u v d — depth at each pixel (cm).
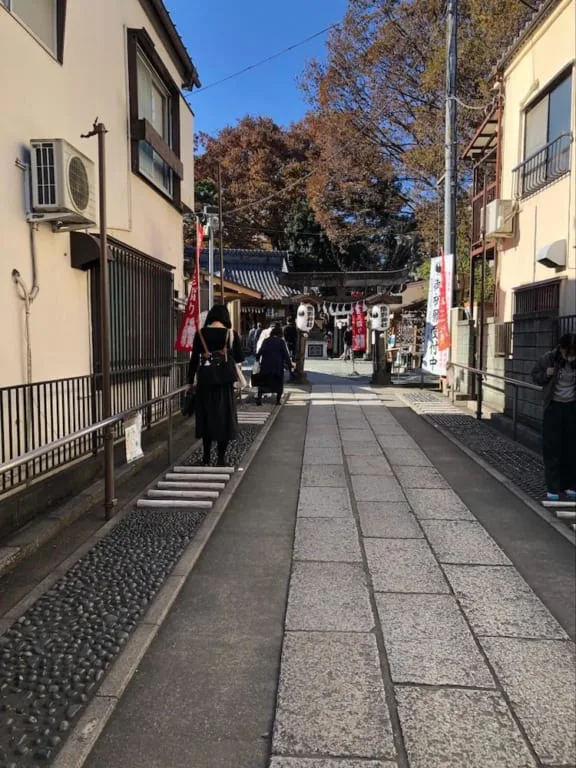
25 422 439
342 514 501
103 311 461
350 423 962
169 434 648
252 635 304
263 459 702
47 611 321
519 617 325
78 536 438
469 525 474
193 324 877
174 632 307
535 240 915
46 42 523
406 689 258
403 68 1997
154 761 216
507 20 1498
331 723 236
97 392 596
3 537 404
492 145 1237
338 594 351
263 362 1135
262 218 3269
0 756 213
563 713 244
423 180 2012
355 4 2006
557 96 856
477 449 746
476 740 227
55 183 464
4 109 439
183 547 416
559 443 529
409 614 327
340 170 2234
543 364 535
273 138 3125
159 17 840
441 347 1198
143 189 796
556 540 442
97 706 242
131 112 732
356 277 2400
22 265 467
